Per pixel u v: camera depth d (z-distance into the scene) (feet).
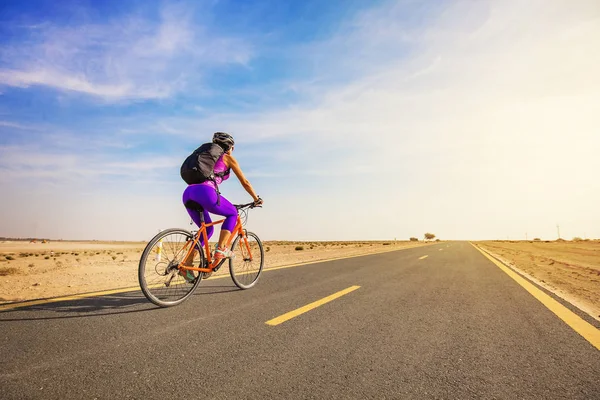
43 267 32.14
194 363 6.30
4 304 10.95
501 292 16.22
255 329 8.70
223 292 14.03
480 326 9.67
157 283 11.02
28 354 6.47
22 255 77.51
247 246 15.78
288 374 5.90
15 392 4.86
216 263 12.93
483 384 5.74
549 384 5.80
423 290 16.16
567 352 7.50
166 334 8.07
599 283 22.58
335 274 21.62
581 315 11.41
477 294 15.40
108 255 75.25
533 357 7.14
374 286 16.90
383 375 5.99
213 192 11.83
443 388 5.53
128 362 6.23
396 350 7.39
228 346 7.33
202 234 12.59
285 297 13.25
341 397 5.08
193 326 8.84
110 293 13.29
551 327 9.70
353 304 12.30
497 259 45.21
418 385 5.62
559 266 38.40
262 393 5.13
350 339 8.09
